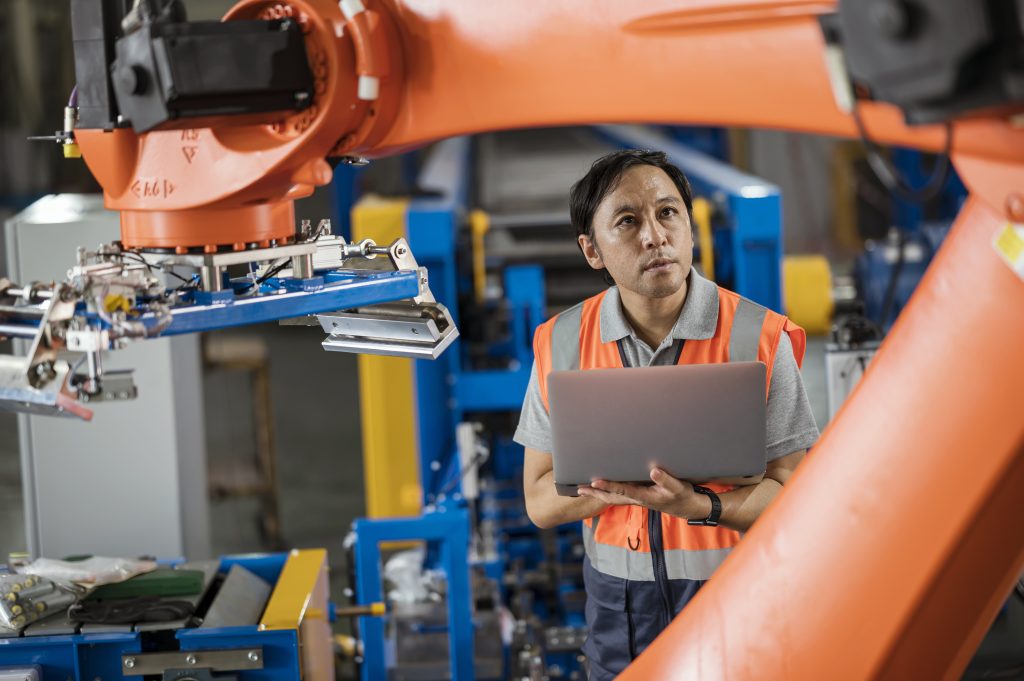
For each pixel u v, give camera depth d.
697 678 1.50
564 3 1.29
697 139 9.73
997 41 0.94
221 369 5.03
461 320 4.52
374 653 3.02
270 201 1.51
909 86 0.99
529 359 4.36
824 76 1.17
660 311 2.04
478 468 4.12
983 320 1.25
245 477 5.19
